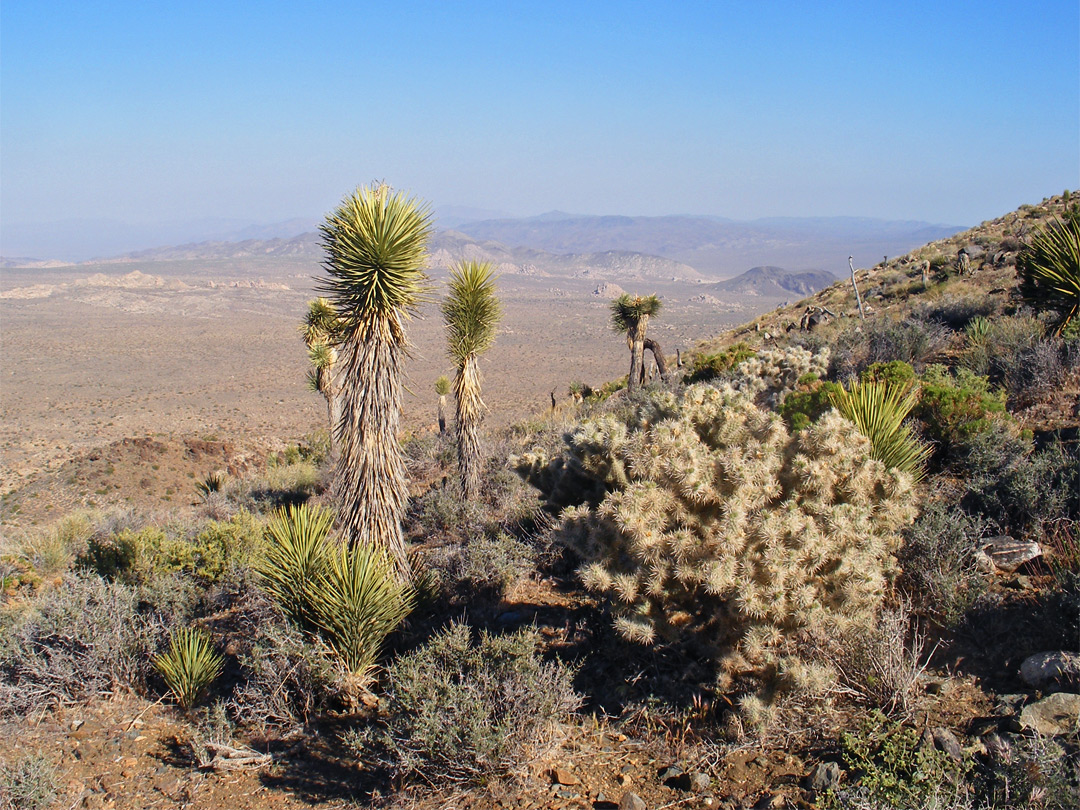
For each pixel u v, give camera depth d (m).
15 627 6.54
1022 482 5.66
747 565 4.07
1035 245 10.06
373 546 7.02
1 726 5.68
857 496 4.61
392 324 7.35
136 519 14.87
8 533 17.44
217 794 4.61
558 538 4.98
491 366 165.12
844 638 4.25
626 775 4.04
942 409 7.15
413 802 4.14
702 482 4.36
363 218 7.08
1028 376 8.93
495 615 6.40
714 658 4.36
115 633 6.33
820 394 7.79
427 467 17.38
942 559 4.90
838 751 3.83
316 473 21.97
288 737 5.25
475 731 4.03
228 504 18.50
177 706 5.99
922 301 21.34
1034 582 4.85
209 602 8.49
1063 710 3.54
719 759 3.98
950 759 3.45
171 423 85.19
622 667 5.05
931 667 4.30
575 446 6.13
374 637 5.80
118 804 4.60
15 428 80.00
